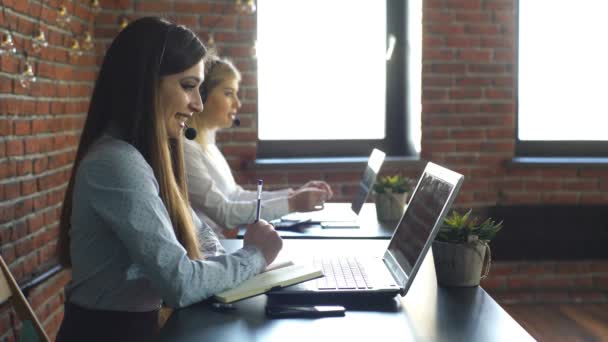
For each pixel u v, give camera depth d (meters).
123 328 1.59
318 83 4.33
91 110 1.62
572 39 4.30
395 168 4.11
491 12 4.11
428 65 4.10
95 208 1.48
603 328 3.66
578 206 4.20
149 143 1.58
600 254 4.23
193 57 1.61
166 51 1.58
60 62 3.20
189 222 1.65
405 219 1.85
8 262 2.54
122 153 1.50
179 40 1.60
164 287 1.47
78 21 3.51
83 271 1.59
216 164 3.03
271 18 4.25
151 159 1.59
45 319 2.99
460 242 1.73
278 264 1.81
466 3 4.08
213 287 1.54
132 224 1.45
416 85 4.18
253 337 1.34
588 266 4.25
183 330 1.39
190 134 1.85
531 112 4.34
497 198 4.20
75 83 3.46
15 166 2.61
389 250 1.90
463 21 4.09
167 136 1.67
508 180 4.20
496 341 1.32
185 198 1.86
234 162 4.05
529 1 4.26
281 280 1.62
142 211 1.46
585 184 4.20
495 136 4.17
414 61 4.22
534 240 4.20
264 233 1.71
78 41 3.48
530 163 4.13
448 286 1.73
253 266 1.64
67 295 1.65
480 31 4.11
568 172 4.19
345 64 4.34
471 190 4.18
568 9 4.29
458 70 4.12
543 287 4.23
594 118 4.36
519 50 4.30
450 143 4.15
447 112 4.13
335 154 4.39
